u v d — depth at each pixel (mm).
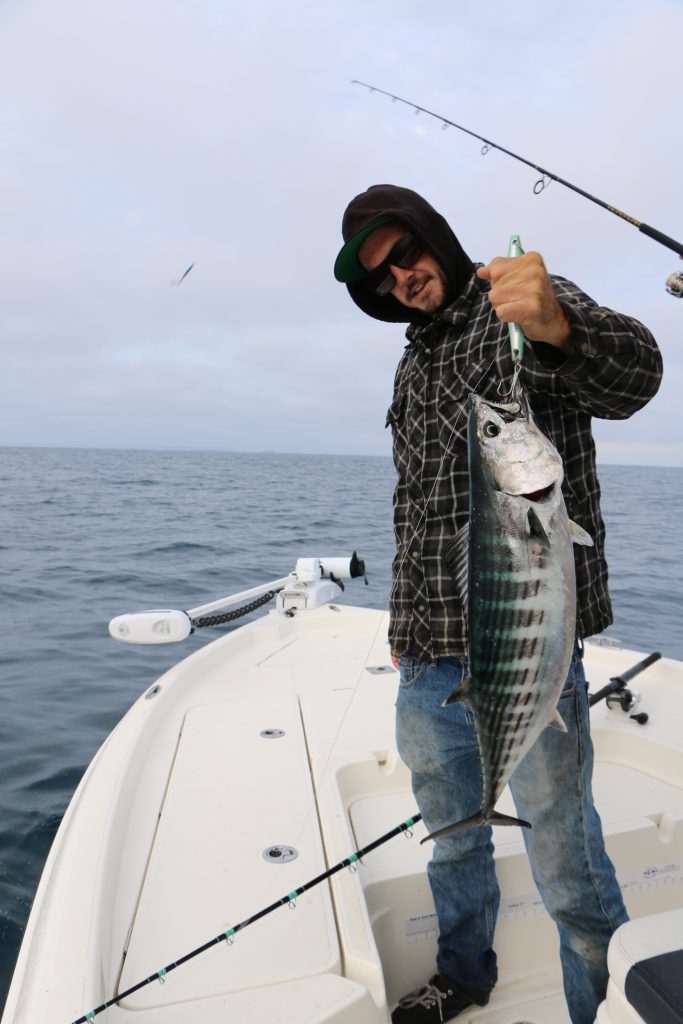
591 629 1768
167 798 2652
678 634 7785
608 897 1824
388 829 2623
